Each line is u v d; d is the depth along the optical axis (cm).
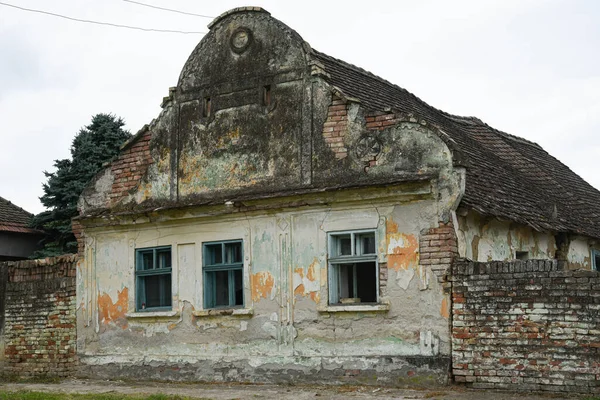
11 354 1948
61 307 1880
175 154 1767
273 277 1614
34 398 1412
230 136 1703
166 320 1727
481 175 1752
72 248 2570
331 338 1544
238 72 1712
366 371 1503
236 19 1731
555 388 1342
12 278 1972
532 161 2405
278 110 1655
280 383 1583
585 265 2034
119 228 1809
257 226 1642
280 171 1636
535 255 1822
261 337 1616
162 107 1795
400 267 1493
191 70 1770
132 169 1822
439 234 1462
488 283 1414
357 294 1548
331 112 1596
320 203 1568
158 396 1373
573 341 1334
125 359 1770
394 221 1506
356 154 1558
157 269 1758
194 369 1681
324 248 1565
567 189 2342
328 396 1384
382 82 2089
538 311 1367
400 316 1484
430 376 1445
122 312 1789
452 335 1436
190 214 1706
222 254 1688
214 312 1659
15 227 2523
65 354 1861
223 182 1700
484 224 1597
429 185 1465
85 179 2600
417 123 1501
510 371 1380
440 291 1452
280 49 1670
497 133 2539
